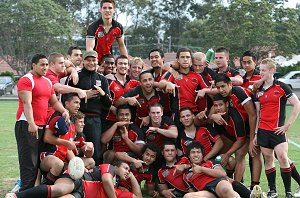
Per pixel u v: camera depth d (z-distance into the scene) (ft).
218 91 24.30
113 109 25.73
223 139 24.82
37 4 147.54
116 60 26.76
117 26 28.19
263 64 23.11
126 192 22.07
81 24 203.41
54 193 19.52
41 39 150.41
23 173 21.33
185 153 24.58
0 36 152.56
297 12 162.09
